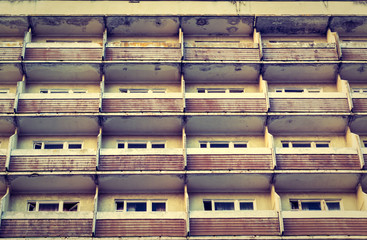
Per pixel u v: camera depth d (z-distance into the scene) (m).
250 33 30.73
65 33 30.38
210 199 26.31
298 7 30.77
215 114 26.97
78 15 29.55
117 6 30.42
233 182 26.00
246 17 29.95
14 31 30.09
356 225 24.36
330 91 29.19
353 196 26.41
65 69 28.48
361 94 27.73
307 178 25.94
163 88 29.14
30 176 25.25
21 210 25.64
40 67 28.33
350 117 27.31
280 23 30.20
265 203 26.17
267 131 27.25
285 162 25.75
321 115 27.17
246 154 25.88
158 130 27.70
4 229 23.92
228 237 24.02
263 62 28.48
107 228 24.06
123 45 28.77
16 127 27.03
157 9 30.47
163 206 26.20
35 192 26.09
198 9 30.58
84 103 27.05
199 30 30.52
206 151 25.89
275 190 26.47
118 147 27.64
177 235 24.00
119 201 26.20
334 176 25.88
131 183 25.86
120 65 28.39
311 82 29.45
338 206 26.42
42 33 30.27
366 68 28.84
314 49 28.94
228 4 30.73
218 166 25.59
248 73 29.02
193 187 26.20
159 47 28.70
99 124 27.16
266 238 24.03
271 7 30.73
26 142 27.33
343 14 30.11
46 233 23.91
